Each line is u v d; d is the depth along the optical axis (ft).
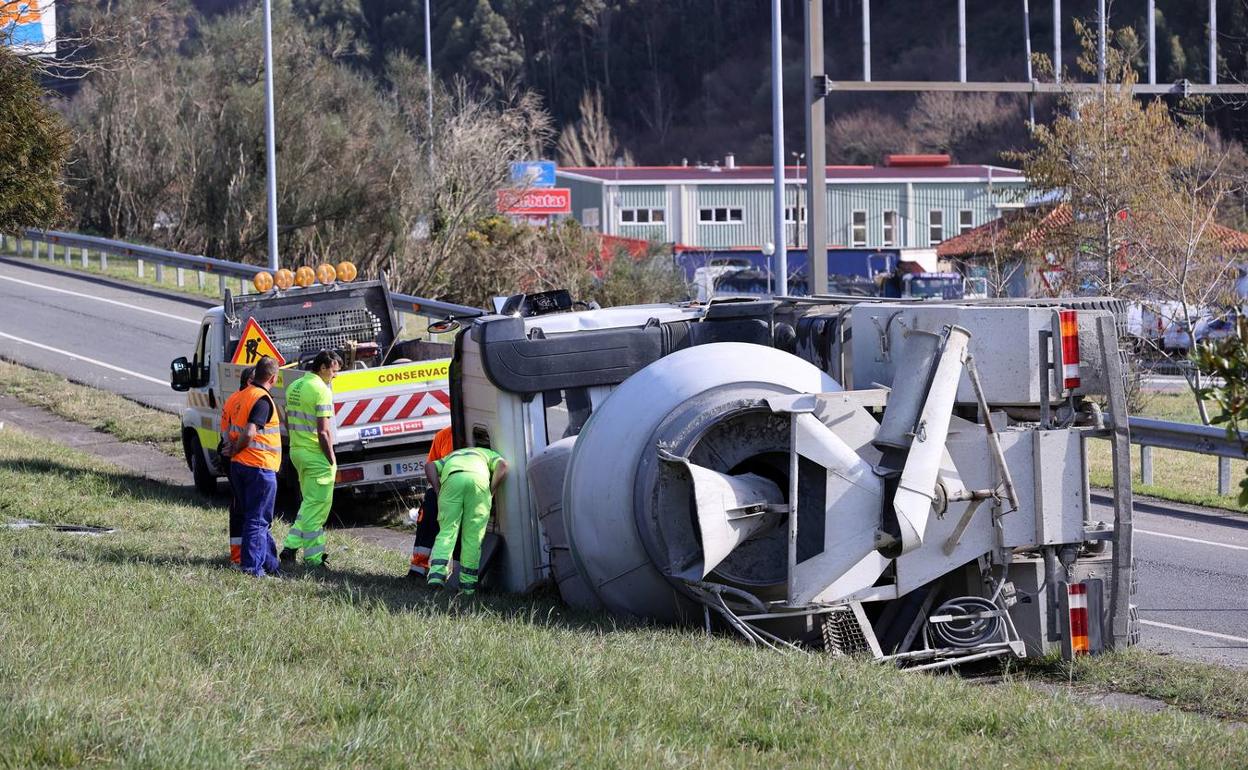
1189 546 95.09
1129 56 188.96
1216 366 38.68
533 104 337.93
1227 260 169.89
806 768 38.01
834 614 57.00
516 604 65.41
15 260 278.26
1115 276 176.14
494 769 36.52
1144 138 176.24
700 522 57.06
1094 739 42.68
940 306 60.34
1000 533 57.26
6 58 110.22
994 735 43.34
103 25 126.52
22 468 108.27
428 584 68.85
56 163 114.21
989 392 57.67
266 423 71.20
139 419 141.59
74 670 44.60
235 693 42.98
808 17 125.39
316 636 52.21
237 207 295.07
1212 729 45.03
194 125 312.29
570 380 69.36
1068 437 57.72
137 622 52.95
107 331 197.67
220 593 61.82
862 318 62.34
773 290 325.42
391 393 98.84
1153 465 141.90
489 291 275.80
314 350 113.09
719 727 41.88
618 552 61.57
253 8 327.88
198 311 219.61
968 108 602.03
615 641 54.60
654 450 60.23
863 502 57.00
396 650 50.52
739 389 61.11
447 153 296.92
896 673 52.03
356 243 298.76
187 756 35.29
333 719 40.63
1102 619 58.44
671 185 456.04
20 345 183.83
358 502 107.96
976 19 632.38
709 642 56.18
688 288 290.15
